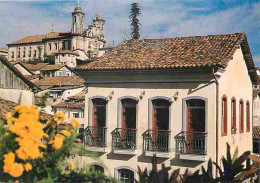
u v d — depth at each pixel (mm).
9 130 4902
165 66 15633
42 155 4984
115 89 17547
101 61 18422
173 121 16094
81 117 30719
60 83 44812
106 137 17609
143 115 16797
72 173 5105
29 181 4988
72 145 5203
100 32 108625
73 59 84312
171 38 19719
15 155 4832
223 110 16438
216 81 15219
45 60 93812
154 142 16438
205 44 17703
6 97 18156
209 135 15312
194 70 15211
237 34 17875
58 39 102688
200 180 8453
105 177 5141
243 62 19297
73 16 102188
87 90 18297
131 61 17516
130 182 16969
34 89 19438
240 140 18875
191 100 15781
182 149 15727
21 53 108062
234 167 9453
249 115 20750
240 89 18844
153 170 8086
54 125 5434
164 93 16312
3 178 4984
